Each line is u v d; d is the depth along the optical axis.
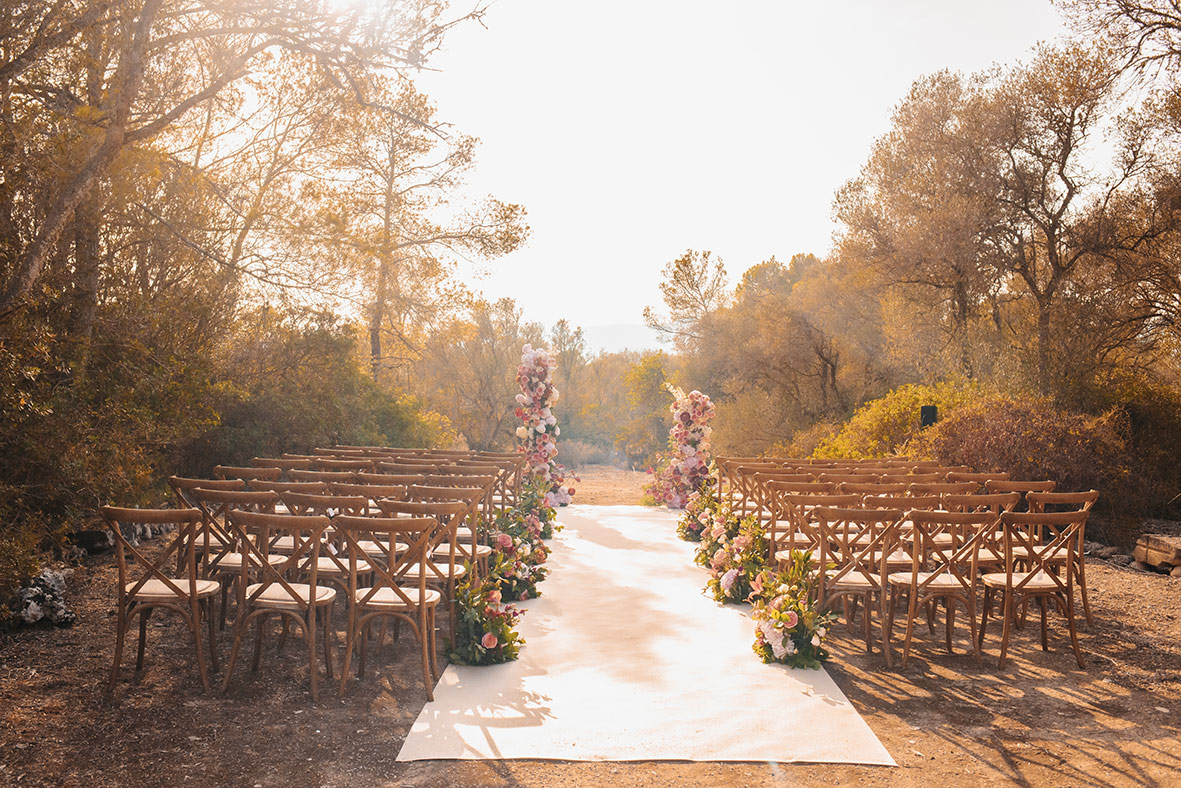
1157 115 13.14
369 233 12.88
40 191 6.42
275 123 12.30
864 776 3.53
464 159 17.14
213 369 10.03
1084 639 5.73
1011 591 5.08
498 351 22.70
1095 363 12.81
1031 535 5.82
